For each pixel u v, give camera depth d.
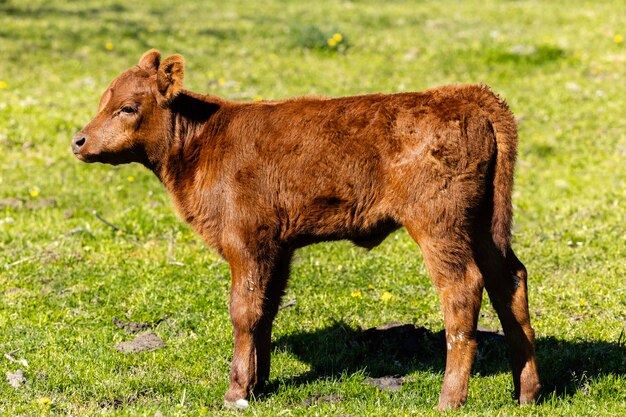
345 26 29.61
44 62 24.11
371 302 11.84
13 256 13.25
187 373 9.82
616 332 10.68
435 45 26.72
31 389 9.23
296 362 10.20
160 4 33.19
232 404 8.79
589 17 30.48
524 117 20.77
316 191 8.55
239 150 8.80
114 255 13.40
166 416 8.30
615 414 8.36
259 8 33.19
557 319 11.18
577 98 22.09
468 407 8.42
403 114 8.45
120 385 9.34
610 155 18.73
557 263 13.29
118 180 16.92
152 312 11.39
